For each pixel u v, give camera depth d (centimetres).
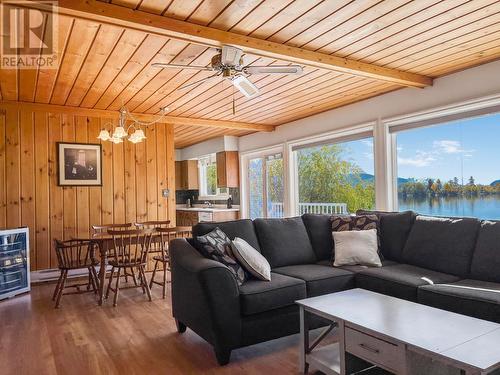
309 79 393
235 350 270
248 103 484
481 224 295
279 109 525
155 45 287
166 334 301
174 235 443
